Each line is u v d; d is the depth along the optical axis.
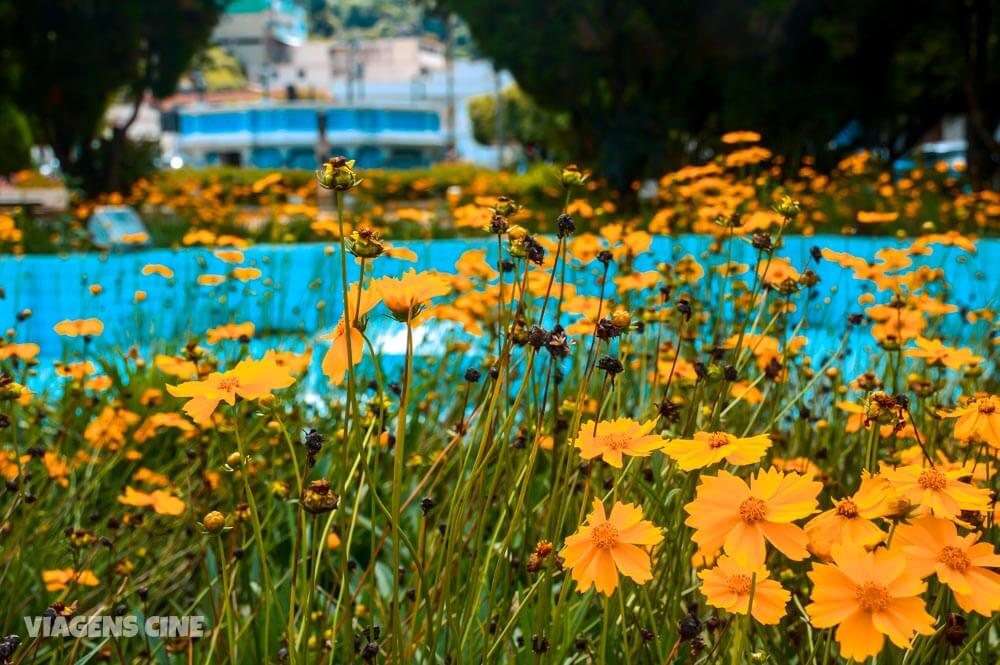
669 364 2.05
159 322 4.44
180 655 1.70
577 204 3.20
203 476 2.31
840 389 2.36
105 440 2.51
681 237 5.32
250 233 8.55
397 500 1.14
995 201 7.15
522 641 1.55
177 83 16.89
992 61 12.80
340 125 61.16
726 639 1.33
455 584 1.55
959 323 3.62
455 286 2.72
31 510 1.86
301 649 1.19
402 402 1.13
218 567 1.95
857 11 12.38
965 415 1.34
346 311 1.07
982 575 0.99
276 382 1.17
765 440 1.12
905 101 13.94
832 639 1.26
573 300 2.15
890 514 1.08
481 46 13.95
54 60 14.99
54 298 6.21
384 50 111.38
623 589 1.38
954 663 1.22
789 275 2.18
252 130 61.25
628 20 12.94
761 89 13.02
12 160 20.92
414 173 22.84
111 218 8.91
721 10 13.01
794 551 0.97
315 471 2.47
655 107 13.63
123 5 14.99
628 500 1.58
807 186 9.28
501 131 44.69
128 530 2.15
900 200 8.37
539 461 2.46
